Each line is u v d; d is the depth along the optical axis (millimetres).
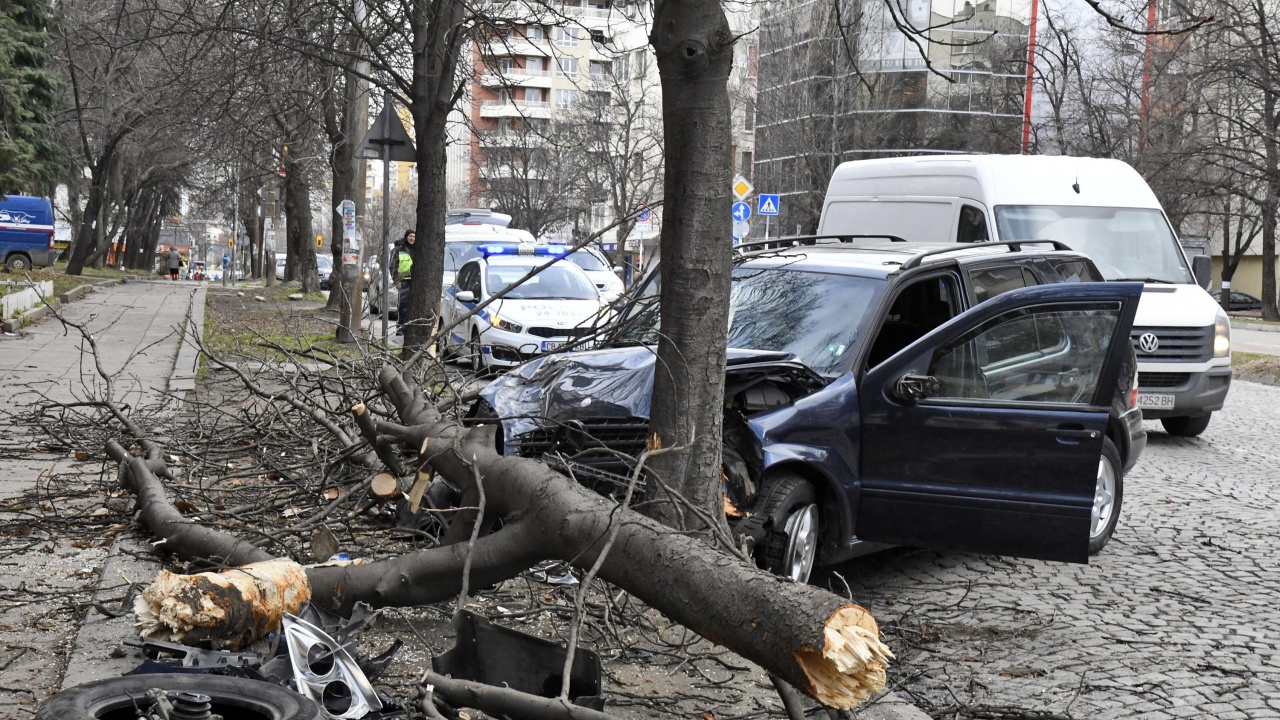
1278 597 6895
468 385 7543
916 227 14836
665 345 5816
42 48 30891
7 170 29875
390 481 5984
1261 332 39812
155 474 7078
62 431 9234
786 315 7164
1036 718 4855
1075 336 6535
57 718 3223
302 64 15820
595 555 4328
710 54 5688
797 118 45406
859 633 3586
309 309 29469
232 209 63719
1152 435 13938
